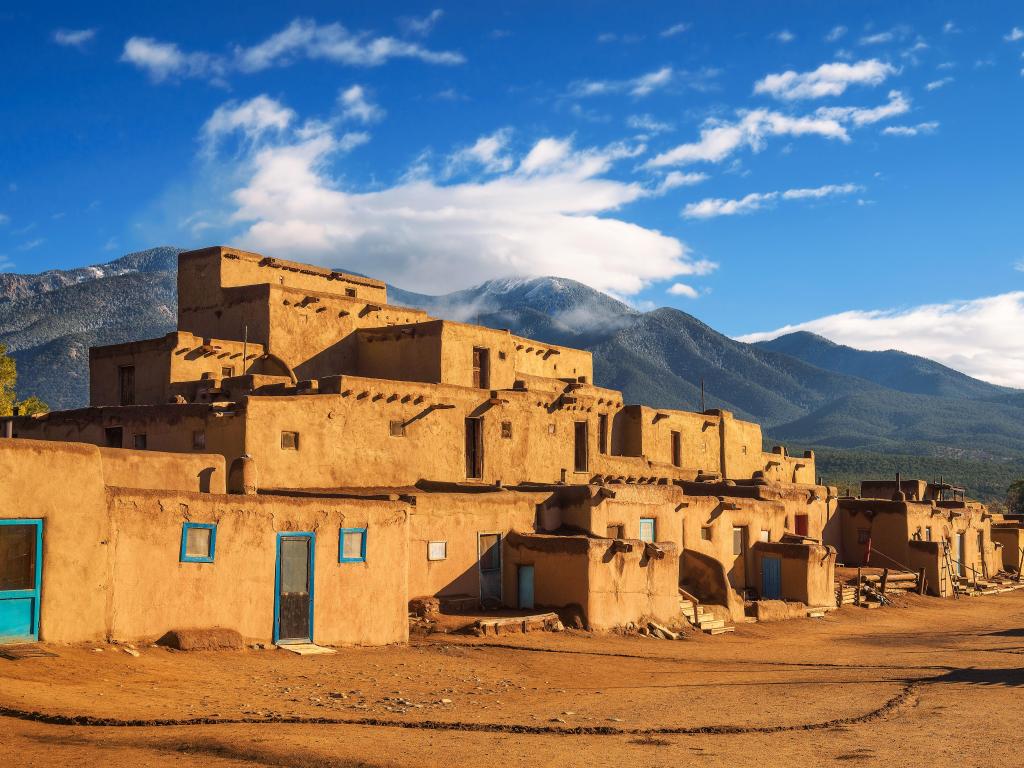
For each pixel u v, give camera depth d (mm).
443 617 24984
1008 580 56375
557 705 16750
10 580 15406
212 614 18391
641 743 13508
